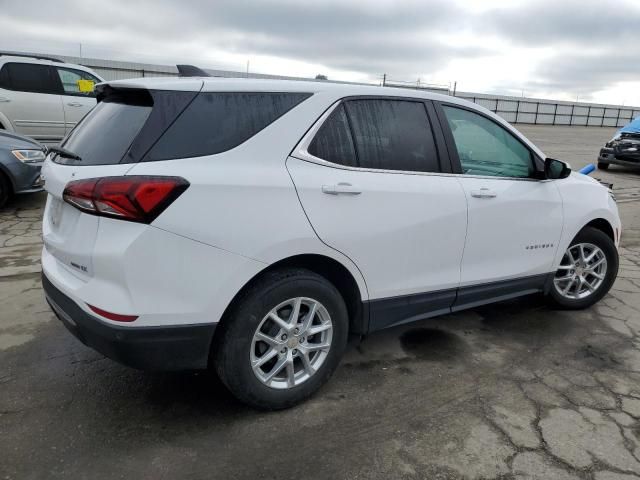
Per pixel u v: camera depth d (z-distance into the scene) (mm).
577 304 4367
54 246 2682
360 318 3080
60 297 2615
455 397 3074
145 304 2348
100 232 2342
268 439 2648
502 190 3562
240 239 2490
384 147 3064
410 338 3838
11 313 4008
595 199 4219
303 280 2730
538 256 3877
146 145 2424
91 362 3336
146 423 2750
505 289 3752
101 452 2520
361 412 2898
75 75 10250
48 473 2371
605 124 47844
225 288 2490
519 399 3068
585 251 4332
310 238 2688
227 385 2678
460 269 3426
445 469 2469
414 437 2691
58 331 3736
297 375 2916
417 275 3207
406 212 3051
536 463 2521
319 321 2918
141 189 2279
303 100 2818
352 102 2994
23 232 6336
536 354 3641
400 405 2975
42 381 3111
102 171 2375
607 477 2441
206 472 2408
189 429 2711
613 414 2936
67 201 2449
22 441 2578
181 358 2484
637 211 9008
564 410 2965
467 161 3494
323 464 2480
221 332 2600
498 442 2666
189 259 2393
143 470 2408
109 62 25203
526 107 42781
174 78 2783
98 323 2371
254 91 2717
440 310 3475
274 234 2572
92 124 2822
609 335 3971
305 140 2760
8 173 7098
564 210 3953
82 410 2846
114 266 2305
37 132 9859
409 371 3359
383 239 2977
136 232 2297
